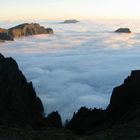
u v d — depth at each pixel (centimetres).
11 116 4753
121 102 4862
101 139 2777
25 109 5631
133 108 4166
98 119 4941
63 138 2900
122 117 3978
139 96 4628
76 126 5109
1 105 4916
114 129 3044
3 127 3191
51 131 3247
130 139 2639
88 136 2973
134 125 2997
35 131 3134
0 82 5803
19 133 2973
